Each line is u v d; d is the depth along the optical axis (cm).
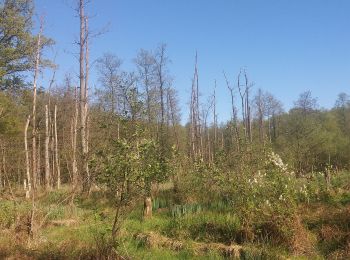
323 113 4797
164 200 1383
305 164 2245
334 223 961
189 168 1506
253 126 5062
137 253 898
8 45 2523
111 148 835
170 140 2794
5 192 1405
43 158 3253
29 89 2516
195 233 1027
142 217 1196
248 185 1027
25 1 2530
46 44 2381
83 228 1097
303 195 1163
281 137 3431
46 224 1165
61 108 3105
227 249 888
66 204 1525
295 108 4706
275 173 1038
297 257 850
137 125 854
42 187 2530
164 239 994
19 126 2316
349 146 3341
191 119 3403
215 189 1395
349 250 833
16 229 1044
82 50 2194
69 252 859
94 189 1617
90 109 2175
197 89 3381
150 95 2739
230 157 1309
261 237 924
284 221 927
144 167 824
